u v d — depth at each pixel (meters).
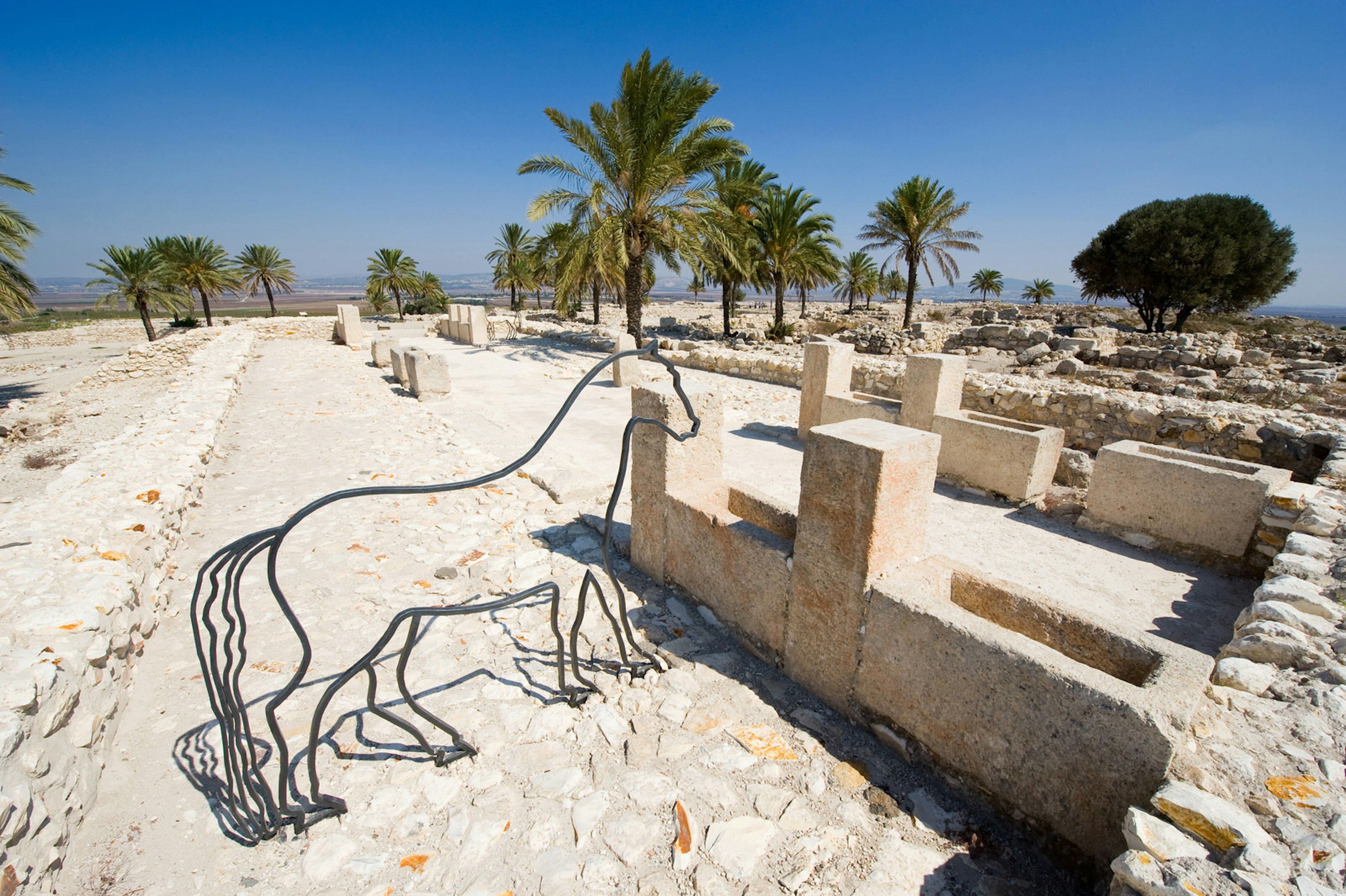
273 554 2.04
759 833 2.24
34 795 1.99
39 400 15.66
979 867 2.12
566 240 15.89
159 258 28.05
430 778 2.54
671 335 22.22
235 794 2.44
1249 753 2.01
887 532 2.58
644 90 13.55
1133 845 1.70
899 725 2.61
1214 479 4.43
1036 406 7.72
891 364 9.90
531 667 3.26
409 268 38.44
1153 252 19.53
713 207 15.09
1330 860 1.59
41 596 2.98
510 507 5.48
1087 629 2.40
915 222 20.00
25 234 15.27
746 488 3.85
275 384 12.15
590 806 2.38
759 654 3.31
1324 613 2.76
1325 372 9.77
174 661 3.33
